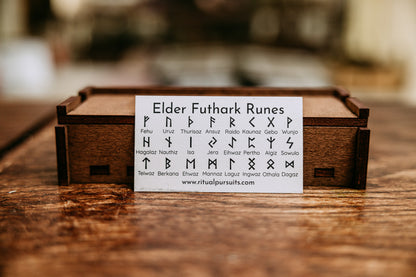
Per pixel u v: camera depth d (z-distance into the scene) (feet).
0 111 1.67
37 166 1.19
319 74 2.94
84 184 1.08
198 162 1.05
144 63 3.78
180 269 0.84
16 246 0.89
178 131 1.05
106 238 0.91
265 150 1.05
